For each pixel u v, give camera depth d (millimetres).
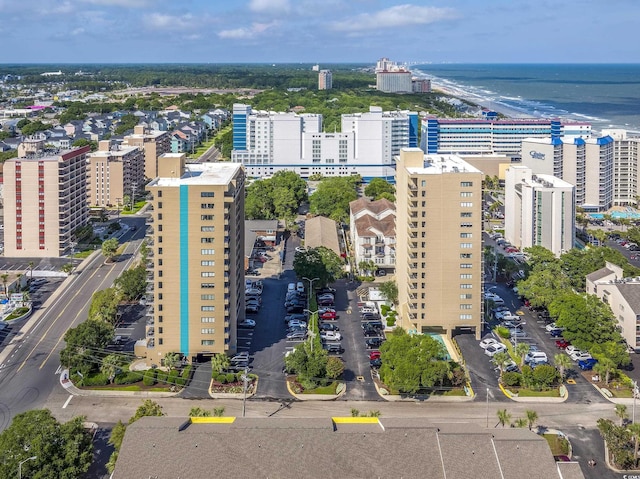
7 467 128875
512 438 127688
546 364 196250
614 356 192125
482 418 167750
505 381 184750
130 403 175875
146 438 126500
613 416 168875
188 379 189000
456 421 165875
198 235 192250
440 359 184875
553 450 152125
